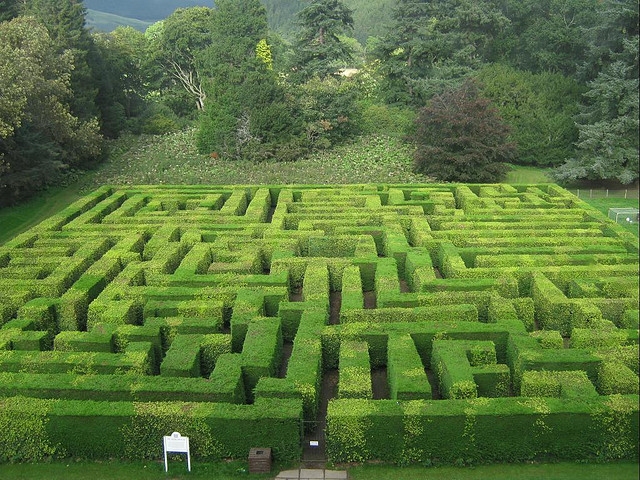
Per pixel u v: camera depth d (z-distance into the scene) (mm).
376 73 68250
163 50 80125
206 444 17797
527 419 17203
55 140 50125
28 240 33531
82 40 61531
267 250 31688
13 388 19109
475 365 20953
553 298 25156
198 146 56188
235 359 20781
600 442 17312
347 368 20047
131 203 40531
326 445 18000
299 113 56219
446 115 48188
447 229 34594
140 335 22781
